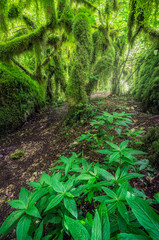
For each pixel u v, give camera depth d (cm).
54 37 548
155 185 143
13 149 370
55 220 95
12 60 535
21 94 506
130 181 157
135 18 330
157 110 322
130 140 233
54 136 382
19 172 272
